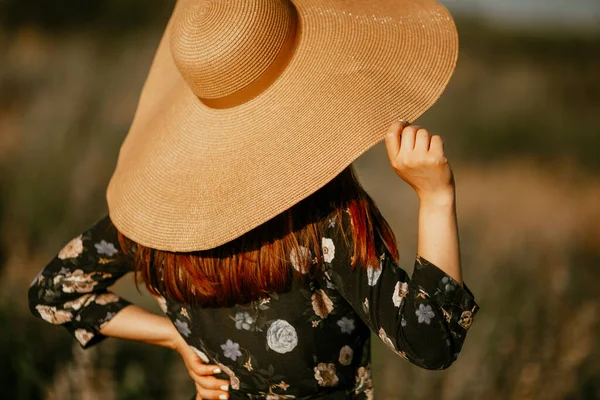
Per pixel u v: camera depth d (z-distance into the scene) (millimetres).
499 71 13156
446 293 1221
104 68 9055
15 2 12664
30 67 9086
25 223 4328
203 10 1349
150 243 1367
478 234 5477
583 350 2949
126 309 1658
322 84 1363
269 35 1344
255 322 1397
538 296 3748
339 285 1326
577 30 16688
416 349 1245
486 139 9242
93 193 4832
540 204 7137
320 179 1259
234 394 1564
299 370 1426
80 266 1611
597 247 5734
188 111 1483
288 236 1317
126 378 2797
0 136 6141
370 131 1284
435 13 1508
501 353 3012
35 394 2844
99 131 6148
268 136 1339
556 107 10719
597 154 8758
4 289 3363
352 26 1457
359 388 1525
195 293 1423
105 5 13172
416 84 1401
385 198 6098
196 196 1354
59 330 3189
